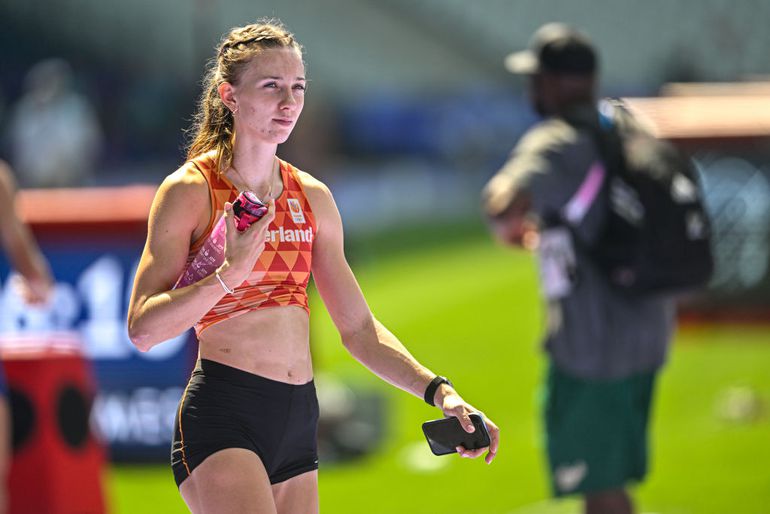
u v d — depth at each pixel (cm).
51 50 8050
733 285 3338
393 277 4956
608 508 1766
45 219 2708
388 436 2819
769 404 2938
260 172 1184
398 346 1251
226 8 8200
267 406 1173
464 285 4681
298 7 8444
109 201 2738
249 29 1188
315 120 5441
